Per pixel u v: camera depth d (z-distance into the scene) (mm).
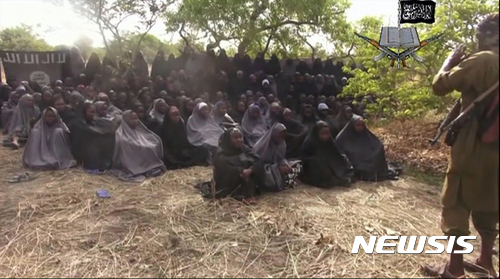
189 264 3969
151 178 6598
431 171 6980
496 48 3205
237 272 3842
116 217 4980
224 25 14680
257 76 12789
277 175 6020
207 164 7465
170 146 7469
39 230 4602
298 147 7910
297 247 4266
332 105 10797
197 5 13953
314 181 6273
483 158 3223
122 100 9984
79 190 5887
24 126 8820
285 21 14977
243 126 8914
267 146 6250
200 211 5156
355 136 6871
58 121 7203
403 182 6566
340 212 5160
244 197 5559
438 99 7676
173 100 9930
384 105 8859
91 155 7020
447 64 3439
